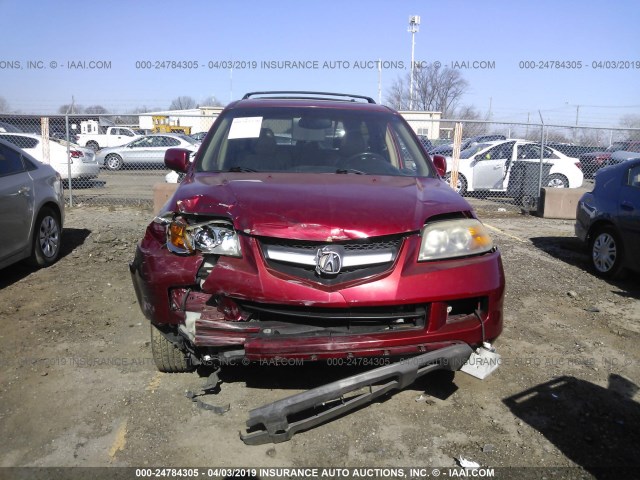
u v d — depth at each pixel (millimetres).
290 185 3434
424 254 3068
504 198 14367
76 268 6262
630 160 6395
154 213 10188
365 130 4398
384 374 2855
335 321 2951
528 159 13633
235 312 2936
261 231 2949
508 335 4488
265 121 4387
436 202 3340
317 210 3049
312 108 4555
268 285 2863
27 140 14305
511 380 3713
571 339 4449
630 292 5797
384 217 3041
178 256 3115
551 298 5496
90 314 4789
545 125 12242
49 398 3383
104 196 13203
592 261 6582
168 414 3227
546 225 10227
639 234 5793
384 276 2922
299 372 3693
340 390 2807
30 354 3984
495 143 14320
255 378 3617
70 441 2969
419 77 36281
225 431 3070
